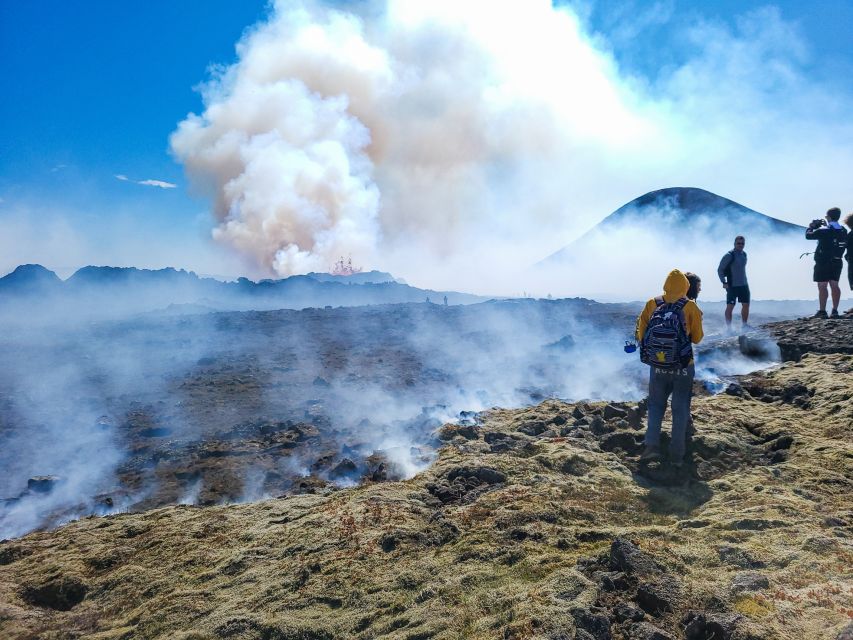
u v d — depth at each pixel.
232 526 6.18
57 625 4.77
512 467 6.92
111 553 5.83
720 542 4.62
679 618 3.61
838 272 14.80
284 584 4.70
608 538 4.85
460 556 4.77
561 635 3.47
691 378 6.85
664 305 6.93
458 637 3.70
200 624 4.32
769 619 3.43
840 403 8.39
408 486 6.72
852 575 3.88
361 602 4.32
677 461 6.78
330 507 6.25
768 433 7.68
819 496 5.65
